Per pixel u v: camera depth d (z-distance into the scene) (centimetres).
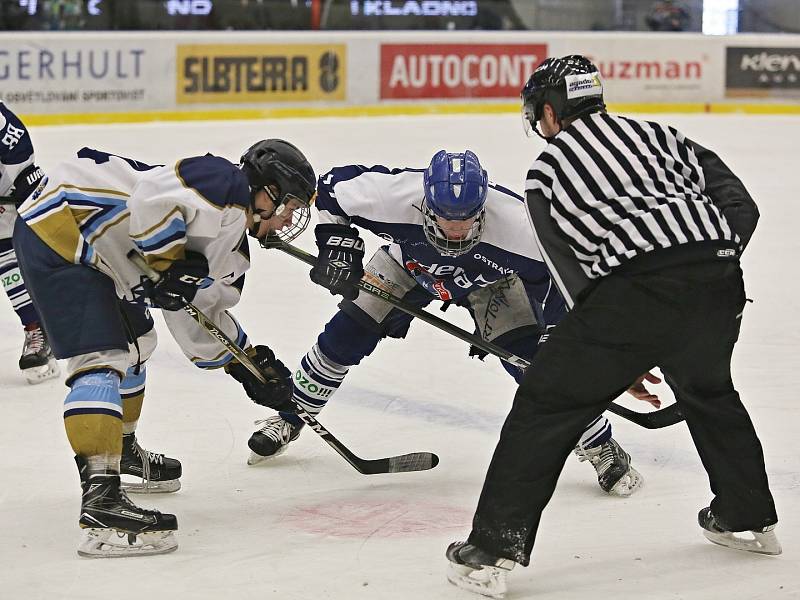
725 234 727
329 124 3700
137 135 3341
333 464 1023
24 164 1251
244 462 1023
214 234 783
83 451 788
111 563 793
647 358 732
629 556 816
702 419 791
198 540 841
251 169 823
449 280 948
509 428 740
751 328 1538
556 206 731
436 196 848
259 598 738
